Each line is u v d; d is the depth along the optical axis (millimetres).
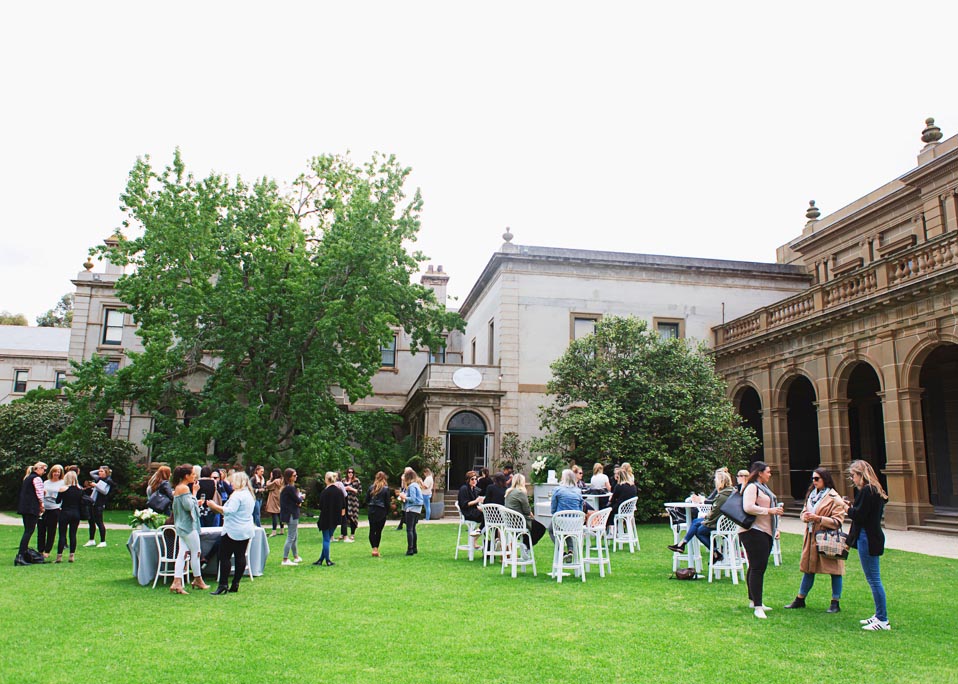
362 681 5363
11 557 12367
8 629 6875
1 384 43656
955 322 15930
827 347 20281
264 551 10594
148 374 20812
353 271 22344
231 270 21891
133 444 27828
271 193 24594
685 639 6668
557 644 6465
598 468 15859
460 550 13867
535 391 25828
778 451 22656
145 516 9898
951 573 10656
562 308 26609
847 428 19766
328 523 11828
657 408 20766
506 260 26516
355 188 24078
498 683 5352
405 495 13344
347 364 22594
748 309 27844
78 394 22172
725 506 7930
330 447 20922
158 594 8859
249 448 20734
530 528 11125
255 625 7137
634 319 22109
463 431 25641
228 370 21891
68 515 11914
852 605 8289
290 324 22656
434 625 7180
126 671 5531
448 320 25750
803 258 28594
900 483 17234
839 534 7875
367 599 8578
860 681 5461
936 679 5508
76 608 7922
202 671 5555
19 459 26062
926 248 16875
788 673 5645
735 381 25250
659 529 18344
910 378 17203
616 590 9289
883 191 24688
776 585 9727
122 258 21906
